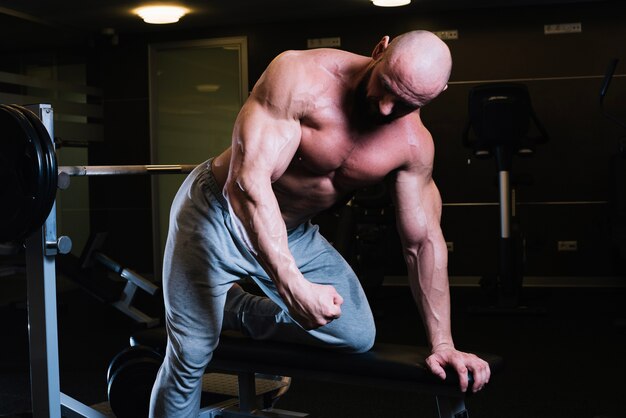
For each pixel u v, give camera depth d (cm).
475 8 627
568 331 443
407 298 574
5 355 399
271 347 198
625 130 612
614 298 556
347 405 307
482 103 488
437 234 180
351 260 527
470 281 636
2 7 586
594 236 620
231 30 671
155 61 694
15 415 237
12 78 600
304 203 175
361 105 157
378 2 582
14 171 194
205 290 184
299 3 595
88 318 510
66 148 665
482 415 290
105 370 366
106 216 701
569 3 614
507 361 374
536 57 621
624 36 609
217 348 204
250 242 154
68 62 663
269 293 194
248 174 153
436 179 639
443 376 169
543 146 623
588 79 616
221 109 682
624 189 527
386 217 527
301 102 156
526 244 626
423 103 148
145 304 564
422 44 146
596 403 303
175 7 598
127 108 698
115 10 605
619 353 387
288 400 315
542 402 305
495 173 628
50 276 204
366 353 186
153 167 233
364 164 164
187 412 199
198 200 182
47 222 202
